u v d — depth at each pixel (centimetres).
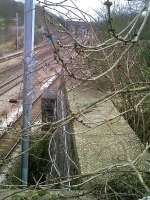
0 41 2895
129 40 303
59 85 1136
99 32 636
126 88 405
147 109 581
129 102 588
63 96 968
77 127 616
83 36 563
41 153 805
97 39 575
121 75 601
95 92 812
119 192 407
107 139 584
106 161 505
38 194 404
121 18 618
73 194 404
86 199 402
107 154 527
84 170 475
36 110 1416
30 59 601
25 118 607
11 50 3155
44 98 1223
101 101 374
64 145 588
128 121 658
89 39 584
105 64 585
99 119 670
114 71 603
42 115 1205
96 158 513
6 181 739
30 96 608
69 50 509
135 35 306
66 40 458
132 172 391
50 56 725
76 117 374
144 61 666
